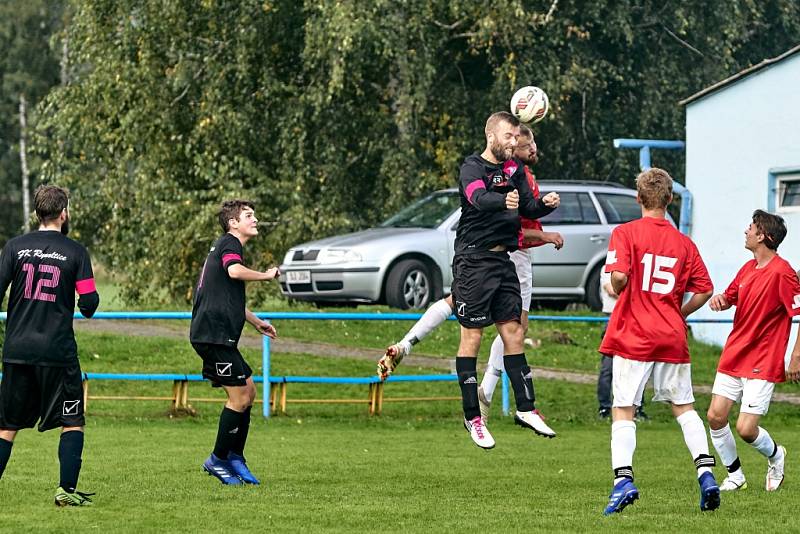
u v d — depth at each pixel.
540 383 46.50
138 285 69.56
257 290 64.81
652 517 19.83
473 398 22.72
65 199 21.42
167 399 39.84
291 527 18.59
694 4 70.75
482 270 22.38
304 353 49.75
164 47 67.88
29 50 160.38
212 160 66.62
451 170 66.88
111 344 50.56
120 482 24.55
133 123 67.38
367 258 53.62
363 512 20.28
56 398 20.95
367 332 55.09
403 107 65.31
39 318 20.81
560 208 58.41
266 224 66.88
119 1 68.00
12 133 165.25
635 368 20.33
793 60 53.69
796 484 25.17
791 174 54.06
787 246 54.06
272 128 68.06
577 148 73.75
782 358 23.50
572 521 19.30
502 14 63.31
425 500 22.22
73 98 71.31
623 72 71.38
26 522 18.86
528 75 66.12
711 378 49.31
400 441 34.31
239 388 24.30
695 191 57.88
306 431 36.94
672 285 20.38
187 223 66.44
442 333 55.09
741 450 33.22
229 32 66.88
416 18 63.56
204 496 22.36
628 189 60.75
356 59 63.97
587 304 58.72
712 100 57.03
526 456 30.83
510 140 22.05
